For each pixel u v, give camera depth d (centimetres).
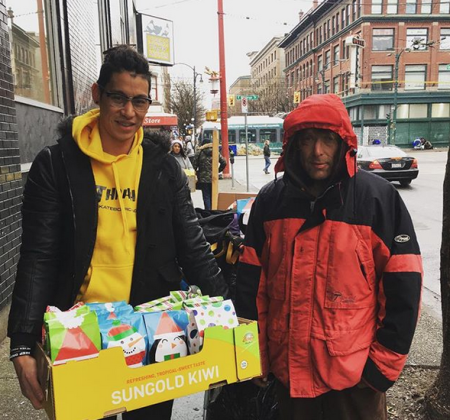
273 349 178
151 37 1631
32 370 135
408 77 3934
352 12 4053
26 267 150
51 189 154
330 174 166
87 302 160
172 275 172
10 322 143
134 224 161
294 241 169
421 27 3850
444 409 237
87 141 159
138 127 161
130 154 162
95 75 1044
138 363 137
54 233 154
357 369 162
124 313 145
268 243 179
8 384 299
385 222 162
